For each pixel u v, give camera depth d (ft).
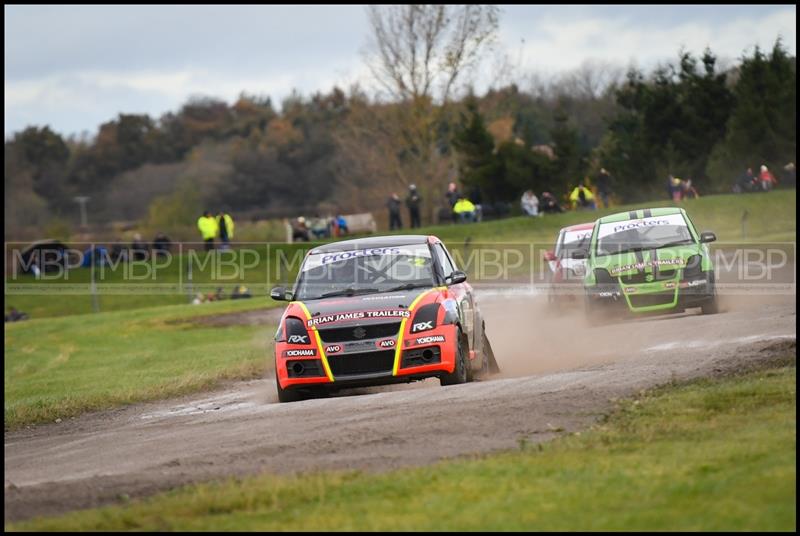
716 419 108.88
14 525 83.10
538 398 131.23
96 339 365.40
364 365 150.61
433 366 150.41
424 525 75.05
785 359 144.56
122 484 99.09
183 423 145.89
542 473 89.40
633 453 95.76
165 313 425.28
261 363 230.07
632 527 71.31
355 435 116.16
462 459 98.43
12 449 138.62
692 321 207.41
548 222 585.63
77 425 161.17
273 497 85.20
